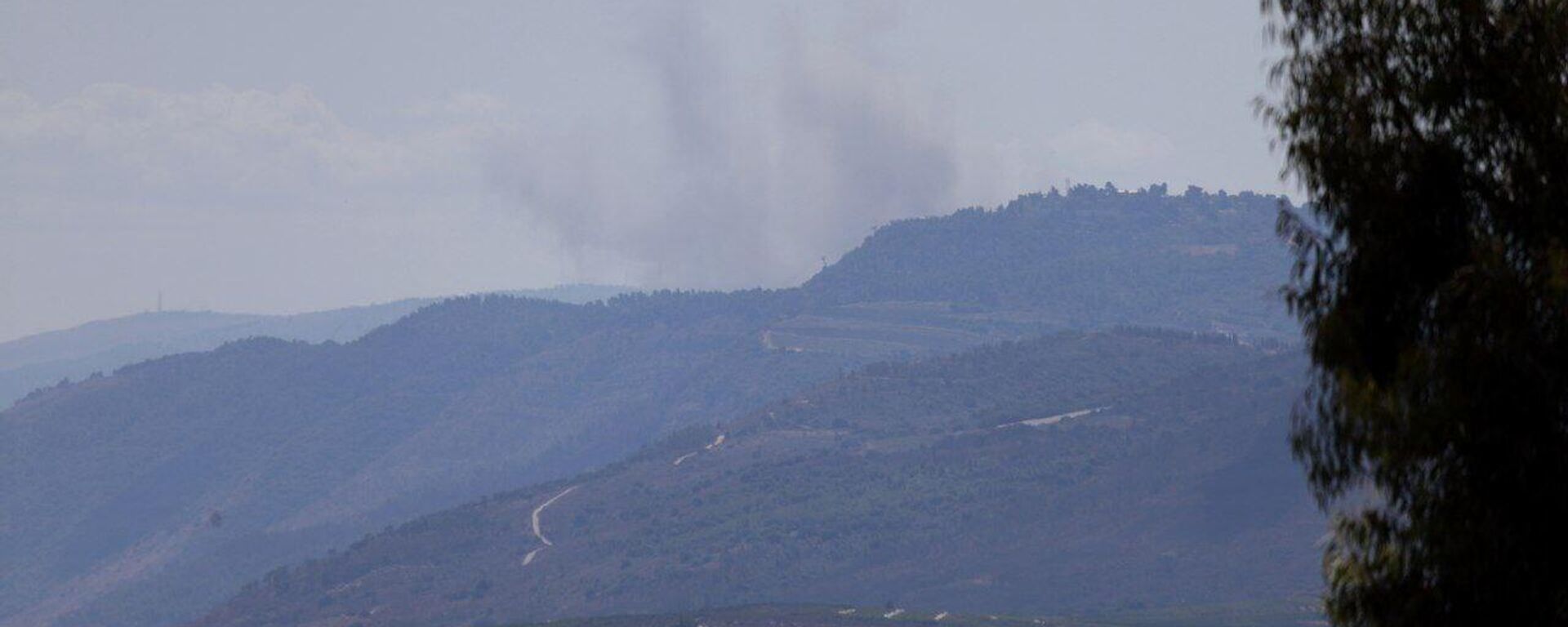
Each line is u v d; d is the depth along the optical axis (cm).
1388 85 9950
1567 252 8900
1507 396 9044
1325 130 10062
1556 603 9044
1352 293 9906
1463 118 9781
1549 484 9044
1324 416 10075
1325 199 10200
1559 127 9444
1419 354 9475
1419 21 9894
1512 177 9588
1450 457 9431
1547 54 9544
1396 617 9600
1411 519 9644
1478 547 9200
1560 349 8994
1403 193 9788
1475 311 9144
